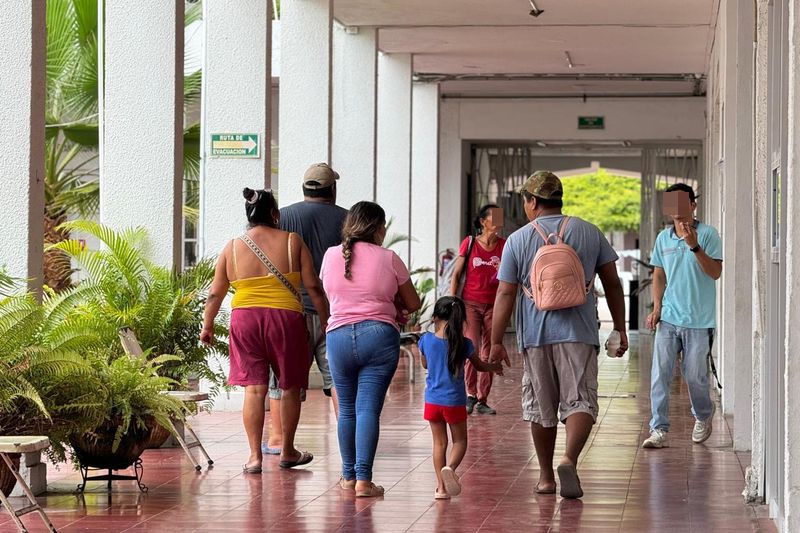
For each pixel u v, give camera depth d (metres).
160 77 12.25
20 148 8.94
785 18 7.36
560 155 41.75
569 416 8.60
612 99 29.97
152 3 12.26
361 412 8.91
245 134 14.83
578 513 8.25
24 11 8.93
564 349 8.59
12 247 8.95
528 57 24.56
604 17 20.14
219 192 14.85
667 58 24.52
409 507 8.51
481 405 14.30
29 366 8.27
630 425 13.06
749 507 8.47
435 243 26.98
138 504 8.62
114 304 11.01
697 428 11.59
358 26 20.97
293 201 17.64
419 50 23.64
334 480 9.61
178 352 10.91
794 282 6.40
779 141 7.54
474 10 19.67
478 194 32.28
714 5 18.94
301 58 17.58
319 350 10.49
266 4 14.77
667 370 11.28
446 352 8.81
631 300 33.69
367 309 8.84
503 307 8.80
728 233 13.30
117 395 9.07
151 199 12.27
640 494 8.96
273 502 8.70
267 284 9.79
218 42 14.81
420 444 11.71
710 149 22.70
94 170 18.89
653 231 31.17
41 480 9.14
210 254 14.81
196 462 10.22
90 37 17.86
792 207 6.42
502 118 30.39
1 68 8.95
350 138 20.98
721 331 17.06
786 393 6.39
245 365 9.89
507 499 8.81
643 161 31.23
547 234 8.72
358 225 8.98
